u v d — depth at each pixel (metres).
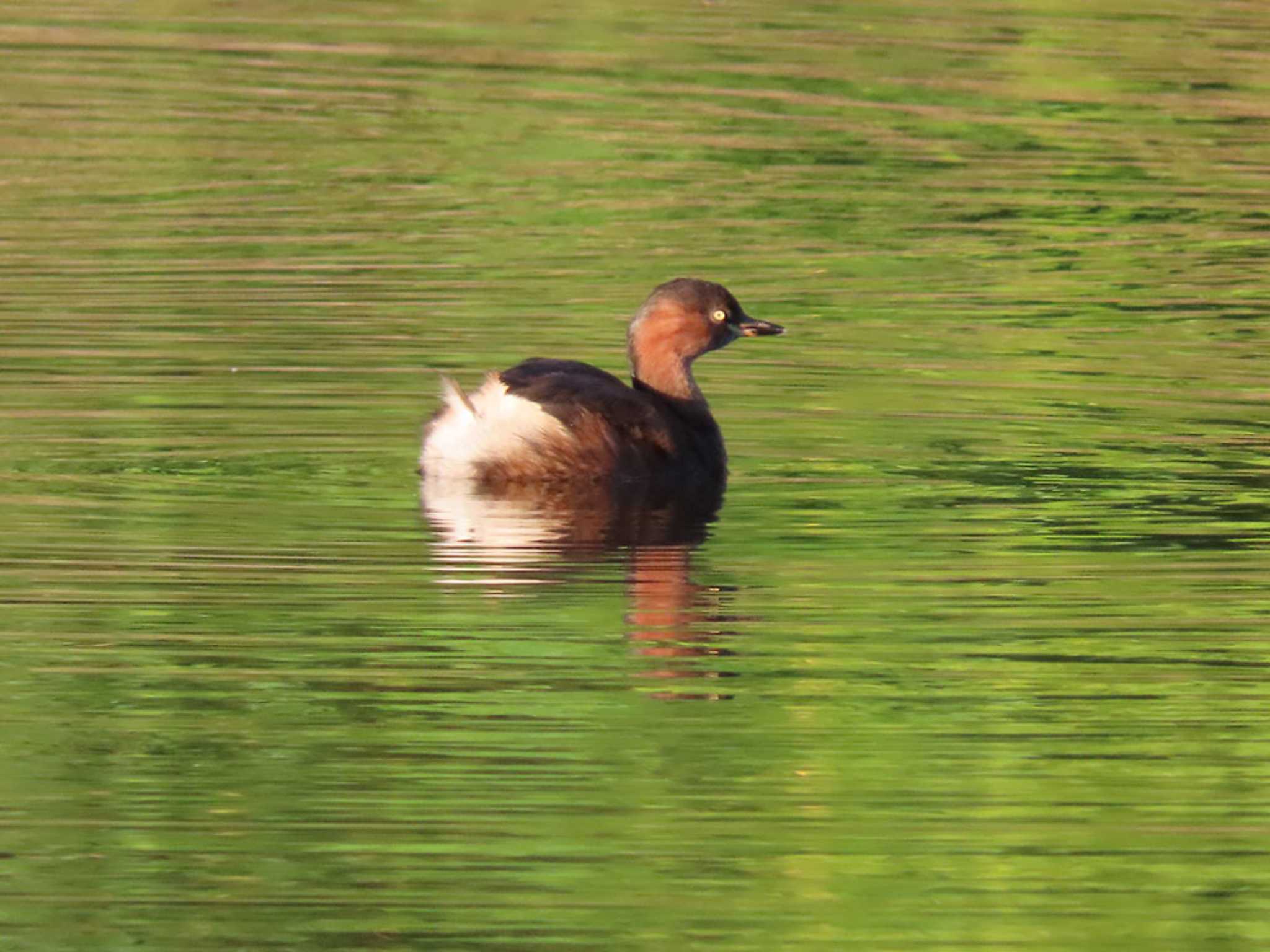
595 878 10.15
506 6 33.97
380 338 18.97
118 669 12.27
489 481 15.63
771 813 10.75
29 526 14.38
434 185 24.80
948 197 24.77
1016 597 13.46
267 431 16.50
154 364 18.00
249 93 28.78
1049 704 11.96
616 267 21.62
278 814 10.71
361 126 27.34
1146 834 10.60
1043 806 10.84
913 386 18.08
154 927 9.75
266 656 12.49
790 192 24.78
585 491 15.56
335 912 9.86
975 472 15.95
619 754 11.33
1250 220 24.00
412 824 10.62
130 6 33.56
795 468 16.08
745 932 9.72
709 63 30.50
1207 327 20.00
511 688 12.13
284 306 19.89
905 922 9.84
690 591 13.54
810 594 13.52
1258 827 10.67
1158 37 32.09
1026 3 34.19
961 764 11.27
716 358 18.81
